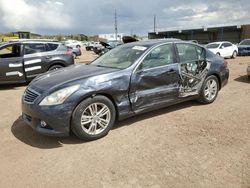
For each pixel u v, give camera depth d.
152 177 2.99
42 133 3.78
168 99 4.92
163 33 51.03
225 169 3.12
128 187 2.82
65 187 2.86
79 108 3.80
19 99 7.00
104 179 2.98
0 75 8.28
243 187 2.77
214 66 5.75
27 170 3.21
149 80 4.54
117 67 4.50
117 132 4.30
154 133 4.23
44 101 3.70
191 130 4.31
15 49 8.75
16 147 3.84
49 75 4.43
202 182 2.87
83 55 28.33
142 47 4.80
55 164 3.34
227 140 3.90
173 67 4.90
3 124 4.85
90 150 3.70
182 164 3.25
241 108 5.48
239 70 11.84
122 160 3.39
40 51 8.94
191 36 48.16
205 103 5.79
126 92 4.25
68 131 3.80
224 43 19.80
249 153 3.49
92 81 3.92
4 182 2.98
